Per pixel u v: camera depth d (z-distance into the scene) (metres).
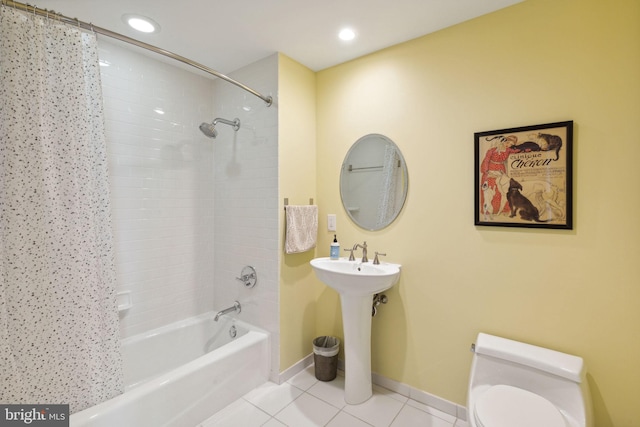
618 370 1.41
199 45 2.02
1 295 1.14
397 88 2.01
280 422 1.78
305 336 2.38
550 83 1.52
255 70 2.24
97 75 1.42
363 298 1.91
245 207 2.34
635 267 1.36
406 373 2.02
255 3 1.59
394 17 1.71
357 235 2.22
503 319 1.68
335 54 2.14
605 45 1.40
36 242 1.23
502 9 1.64
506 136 1.63
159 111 2.26
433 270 1.90
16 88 1.17
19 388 1.20
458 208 1.81
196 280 2.52
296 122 2.24
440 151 1.86
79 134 1.33
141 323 2.19
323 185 2.39
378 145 2.10
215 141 2.58
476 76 1.73
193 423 1.73
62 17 1.28
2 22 1.14
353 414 1.85
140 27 1.81
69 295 1.32
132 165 2.12
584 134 1.45
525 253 1.61
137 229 2.16
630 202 1.36
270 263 2.18
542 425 1.20
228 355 1.91
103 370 1.44
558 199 1.50
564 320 1.52
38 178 1.22
